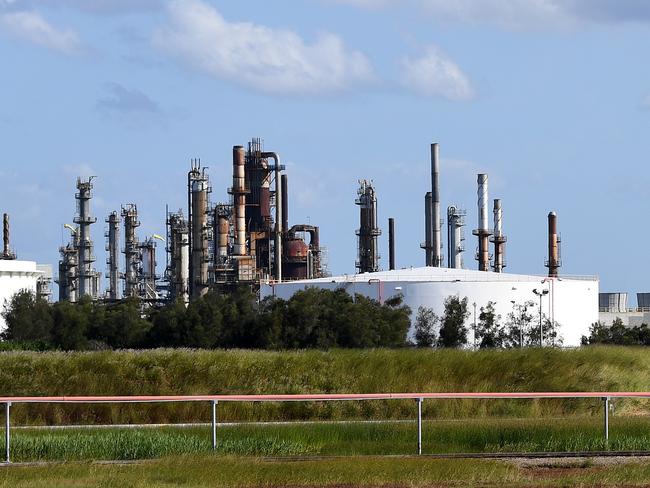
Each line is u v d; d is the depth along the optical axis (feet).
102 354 466.29
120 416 391.45
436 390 449.48
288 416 402.72
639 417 365.20
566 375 469.16
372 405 406.21
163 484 245.45
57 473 257.75
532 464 283.59
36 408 389.19
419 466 267.80
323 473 260.42
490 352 494.18
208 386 443.73
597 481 257.34
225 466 265.54
